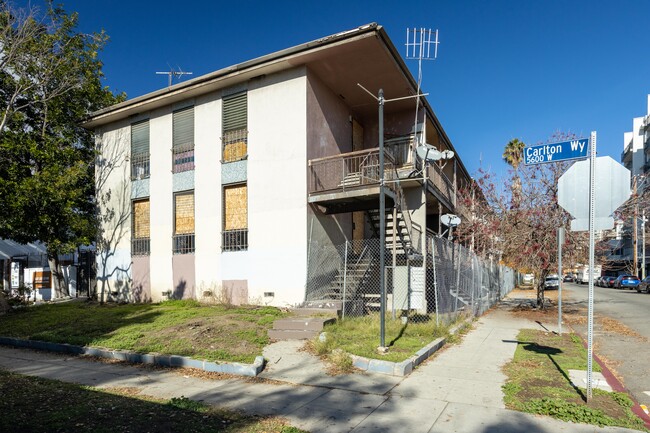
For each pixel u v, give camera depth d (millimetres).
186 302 13727
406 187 13914
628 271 48750
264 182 13219
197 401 5691
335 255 13531
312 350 8305
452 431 4648
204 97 14742
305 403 5609
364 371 7031
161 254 15258
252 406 5488
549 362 7570
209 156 14414
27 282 21062
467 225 18859
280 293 12656
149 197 15836
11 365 8117
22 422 4625
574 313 15625
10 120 15719
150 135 16016
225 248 13867
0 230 16078
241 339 8875
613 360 8109
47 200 14781
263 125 13391
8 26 13930
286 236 12711
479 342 9500
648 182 20812
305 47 12008
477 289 15016
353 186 12000
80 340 9367
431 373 6922
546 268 16031
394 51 12422
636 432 4566
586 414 4930
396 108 15758
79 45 16969
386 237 14016
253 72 13227
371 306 13133
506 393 5852
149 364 7879
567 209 5586
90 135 19078
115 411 5094
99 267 17094
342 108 15047
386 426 4809
